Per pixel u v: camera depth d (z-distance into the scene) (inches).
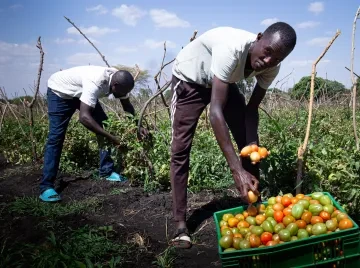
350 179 174.4
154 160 245.1
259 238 129.0
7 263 143.6
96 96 220.7
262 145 242.2
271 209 138.6
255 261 119.2
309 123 177.0
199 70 157.6
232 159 133.6
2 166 316.8
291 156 192.7
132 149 234.7
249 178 132.9
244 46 136.6
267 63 135.8
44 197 223.6
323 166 184.4
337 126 307.7
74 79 221.5
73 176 268.5
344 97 451.8
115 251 158.1
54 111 224.8
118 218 203.2
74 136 291.1
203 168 237.5
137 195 229.9
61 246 152.3
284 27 132.2
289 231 126.6
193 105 164.4
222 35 145.1
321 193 140.1
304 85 500.7
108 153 258.1
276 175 193.2
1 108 424.5
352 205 173.2
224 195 214.4
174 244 167.3
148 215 205.8
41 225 180.1
